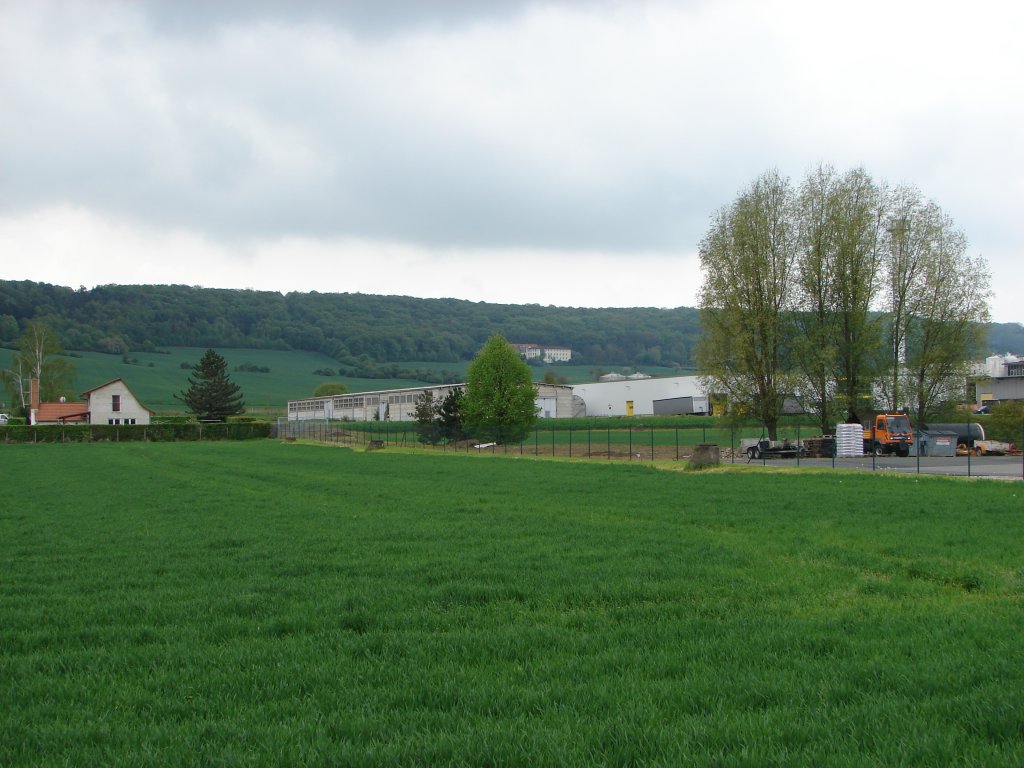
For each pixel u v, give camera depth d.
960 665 8.28
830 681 7.84
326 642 9.81
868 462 47.53
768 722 6.70
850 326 56.97
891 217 57.94
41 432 92.62
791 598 12.12
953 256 57.16
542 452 62.06
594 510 24.55
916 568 14.12
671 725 6.69
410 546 17.67
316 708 7.40
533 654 9.15
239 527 21.48
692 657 8.89
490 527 20.72
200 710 7.50
